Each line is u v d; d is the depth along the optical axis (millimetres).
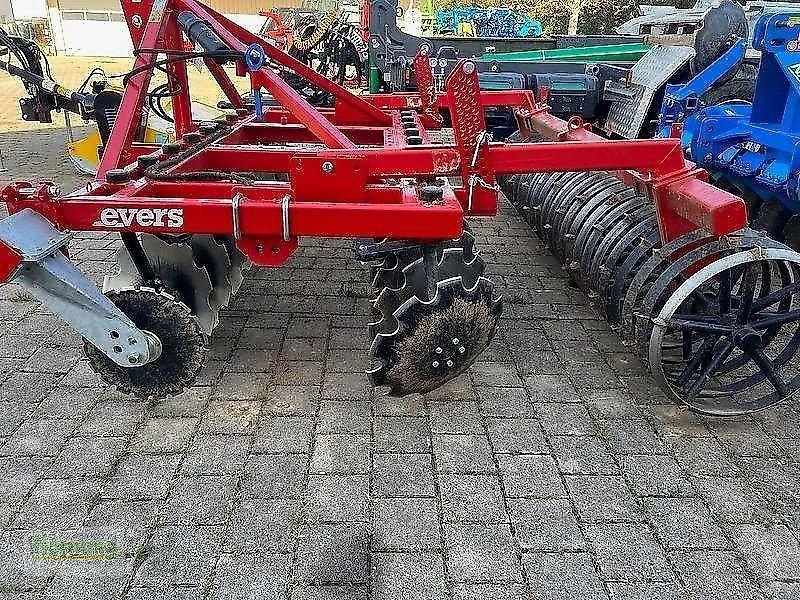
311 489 2959
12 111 13320
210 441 3246
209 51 3650
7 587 2453
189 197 3297
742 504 2959
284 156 4039
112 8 28125
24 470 3008
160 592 2457
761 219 5238
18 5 26734
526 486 3025
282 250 3090
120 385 3318
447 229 2953
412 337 3131
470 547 2691
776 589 2551
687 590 2535
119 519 2758
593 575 2586
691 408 3406
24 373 3750
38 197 2949
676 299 3094
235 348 4125
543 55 8188
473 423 3461
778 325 3463
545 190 5355
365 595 2471
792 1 8438
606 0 22875
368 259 3145
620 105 6512
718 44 6121
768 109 5148
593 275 4176
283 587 2490
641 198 4176
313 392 3680
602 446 3316
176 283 3779
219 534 2707
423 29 26500
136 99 3789
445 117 5930
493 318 3287
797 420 3561
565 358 4133
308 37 9875
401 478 3047
